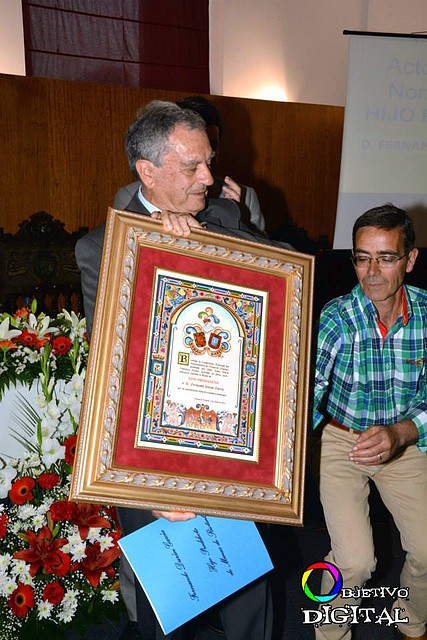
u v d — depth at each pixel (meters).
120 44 6.77
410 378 2.38
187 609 1.81
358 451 2.16
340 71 7.64
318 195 6.88
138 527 2.04
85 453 1.64
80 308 5.64
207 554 1.86
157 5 6.87
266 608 2.16
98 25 6.66
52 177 5.77
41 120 5.69
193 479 1.69
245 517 1.73
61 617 2.64
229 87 7.29
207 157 1.91
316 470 2.51
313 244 6.60
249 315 1.80
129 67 6.83
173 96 6.16
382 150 5.79
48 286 5.52
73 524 2.68
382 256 2.23
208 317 1.76
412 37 5.73
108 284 1.71
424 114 5.82
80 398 2.72
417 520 2.36
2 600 2.60
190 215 1.91
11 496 2.57
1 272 5.34
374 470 2.39
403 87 5.77
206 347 1.75
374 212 2.27
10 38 6.39
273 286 1.84
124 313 1.69
